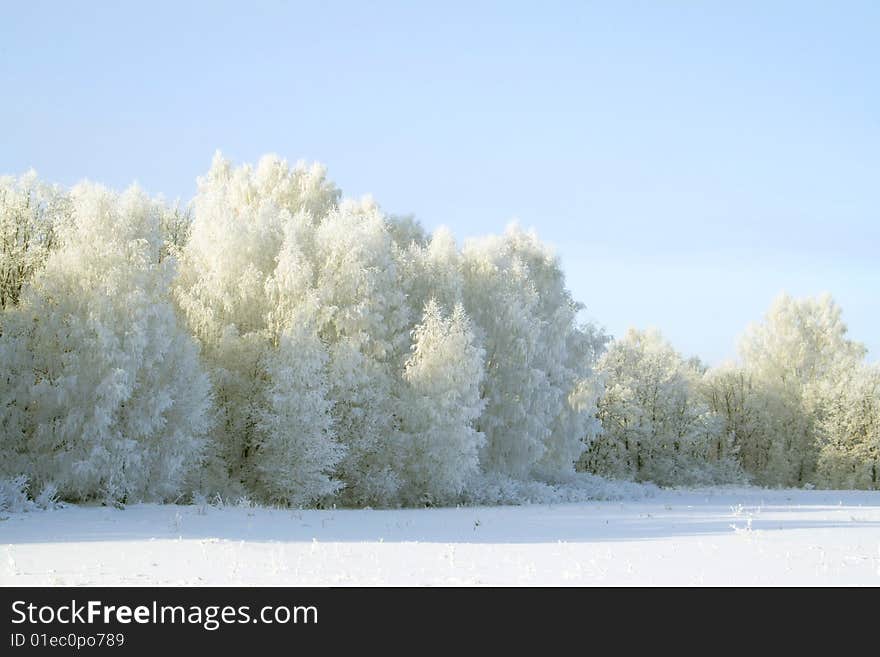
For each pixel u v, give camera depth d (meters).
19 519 22.69
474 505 40.56
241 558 14.24
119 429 29.98
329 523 24.33
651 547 16.89
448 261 45.50
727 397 87.06
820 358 85.81
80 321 29.62
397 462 38.72
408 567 13.19
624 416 75.25
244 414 36.19
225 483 35.25
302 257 37.12
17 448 30.38
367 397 37.59
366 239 39.25
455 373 38.81
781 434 83.19
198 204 40.28
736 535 20.06
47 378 30.27
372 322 37.97
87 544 16.41
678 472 75.62
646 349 82.12
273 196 46.56
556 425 50.31
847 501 45.78
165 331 30.91
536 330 45.66
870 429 76.00
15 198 34.88
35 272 32.50
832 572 12.51
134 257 31.06
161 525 21.84
